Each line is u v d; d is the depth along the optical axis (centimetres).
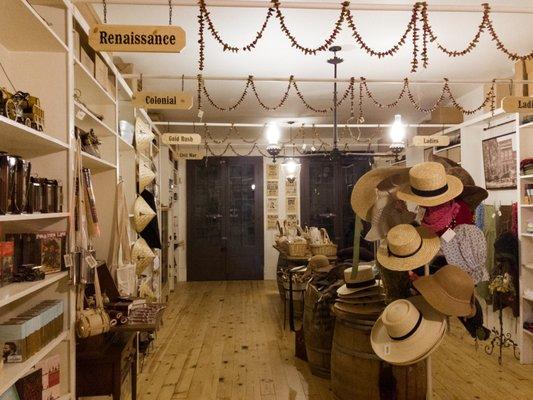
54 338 209
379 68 445
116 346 252
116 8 305
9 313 215
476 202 253
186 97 303
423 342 208
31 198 186
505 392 320
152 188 488
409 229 223
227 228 829
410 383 255
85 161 272
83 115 262
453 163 294
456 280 211
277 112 631
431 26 341
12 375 168
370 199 259
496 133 473
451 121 535
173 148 738
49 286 221
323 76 470
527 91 382
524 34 358
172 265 724
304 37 362
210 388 330
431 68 443
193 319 534
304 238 553
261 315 552
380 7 232
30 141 198
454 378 345
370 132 756
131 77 345
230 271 828
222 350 417
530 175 369
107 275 275
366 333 266
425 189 215
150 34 211
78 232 226
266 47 384
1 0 171
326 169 835
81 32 253
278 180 834
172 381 344
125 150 400
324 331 339
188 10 310
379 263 244
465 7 234
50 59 221
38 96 220
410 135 709
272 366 374
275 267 829
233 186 833
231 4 226
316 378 347
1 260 182
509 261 392
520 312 380
